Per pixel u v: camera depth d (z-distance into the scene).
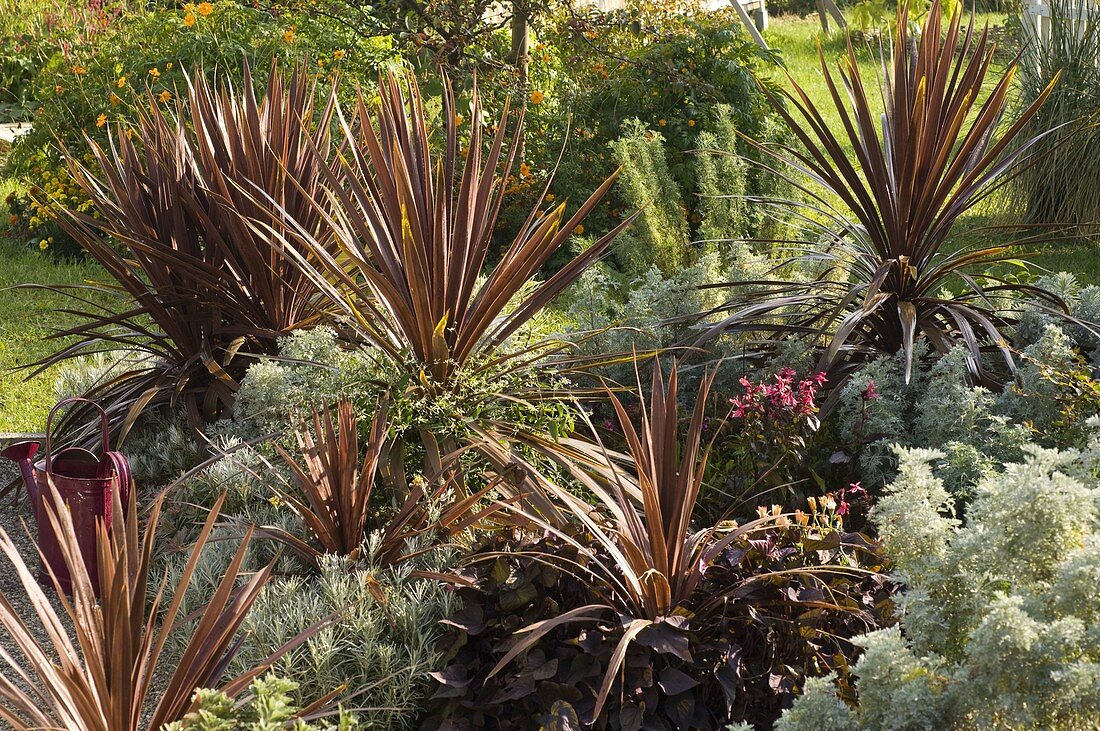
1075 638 1.62
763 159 6.81
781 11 21.52
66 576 3.10
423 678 2.53
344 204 3.40
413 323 3.31
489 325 3.65
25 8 11.46
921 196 3.79
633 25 7.40
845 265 4.33
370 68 6.71
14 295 6.07
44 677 1.94
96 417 3.97
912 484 2.11
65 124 6.94
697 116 6.96
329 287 3.29
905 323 3.57
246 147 3.82
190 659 2.03
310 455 2.95
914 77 3.78
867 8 6.67
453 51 6.72
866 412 3.40
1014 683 1.68
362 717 2.43
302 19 6.89
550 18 7.43
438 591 2.68
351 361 3.41
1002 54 7.94
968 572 1.87
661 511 2.57
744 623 2.62
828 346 3.81
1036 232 7.21
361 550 2.82
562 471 3.35
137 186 3.89
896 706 1.71
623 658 2.35
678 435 3.70
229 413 3.78
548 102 7.15
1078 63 6.91
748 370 4.00
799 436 3.29
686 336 4.10
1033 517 1.79
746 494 3.34
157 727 1.99
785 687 2.48
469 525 2.82
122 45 7.16
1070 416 3.17
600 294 4.52
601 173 6.93
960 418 3.23
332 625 2.50
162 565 3.07
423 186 3.38
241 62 6.62
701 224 6.29
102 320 3.87
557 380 3.74
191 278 3.85
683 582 2.57
